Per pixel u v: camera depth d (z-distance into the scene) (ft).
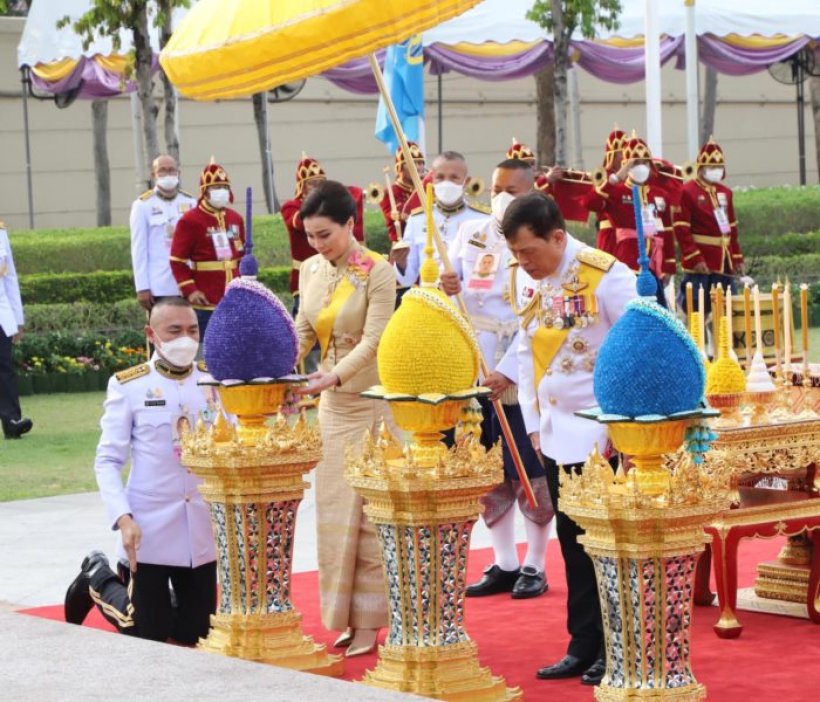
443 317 21.70
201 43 24.08
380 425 26.32
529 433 24.85
